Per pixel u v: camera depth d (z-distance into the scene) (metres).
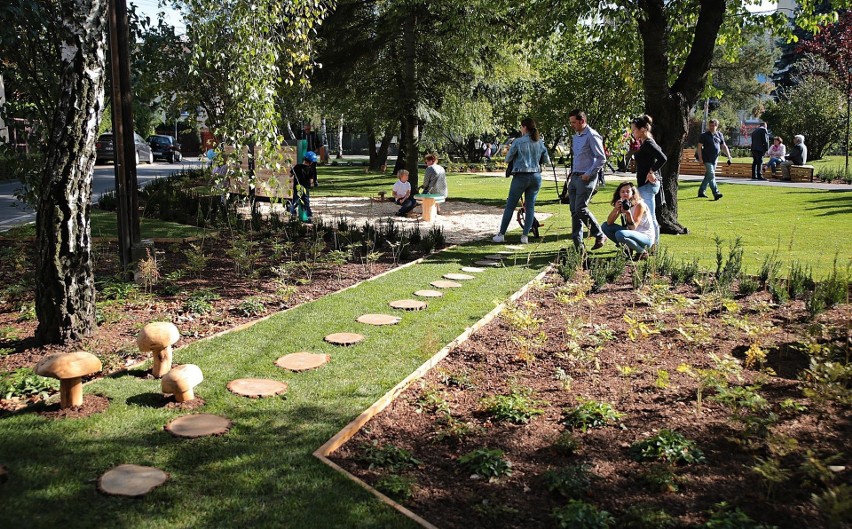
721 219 12.90
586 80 15.16
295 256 9.33
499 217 14.41
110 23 7.09
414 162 21.02
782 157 25.12
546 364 5.05
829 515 2.71
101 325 5.64
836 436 3.63
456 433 3.79
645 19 10.50
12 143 9.78
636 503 3.06
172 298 6.73
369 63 21.08
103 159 32.69
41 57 9.26
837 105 31.25
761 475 3.14
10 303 6.52
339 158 47.88
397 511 2.93
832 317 5.88
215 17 8.84
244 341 5.36
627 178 25.16
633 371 4.71
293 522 2.81
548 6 13.26
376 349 5.21
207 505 2.92
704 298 6.07
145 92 12.30
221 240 10.62
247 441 3.57
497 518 2.95
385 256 9.52
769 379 4.51
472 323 5.98
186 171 24.73
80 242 5.17
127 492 2.98
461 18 18.36
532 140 10.55
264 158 8.73
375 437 3.80
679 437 3.59
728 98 44.34
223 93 10.92
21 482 3.05
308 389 4.36
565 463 3.49
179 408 3.99
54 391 4.25
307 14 8.93
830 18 12.91
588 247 10.05
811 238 10.46
